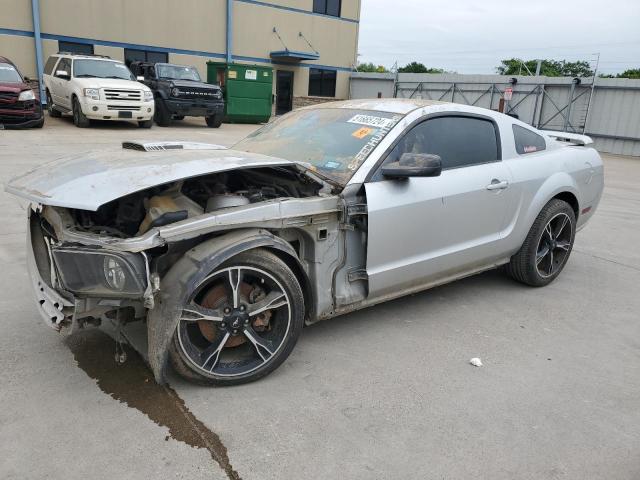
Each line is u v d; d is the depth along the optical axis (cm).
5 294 397
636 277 521
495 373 322
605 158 1894
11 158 931
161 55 2191
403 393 295
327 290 323
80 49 1992
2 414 259
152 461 232
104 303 262
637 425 277
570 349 360
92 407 267
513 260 460
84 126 1491
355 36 2789
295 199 300
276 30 2489
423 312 409
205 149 351
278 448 244
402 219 341
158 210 279
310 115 422
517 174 423
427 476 231
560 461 245
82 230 279
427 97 2656
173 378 297
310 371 313
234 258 276
